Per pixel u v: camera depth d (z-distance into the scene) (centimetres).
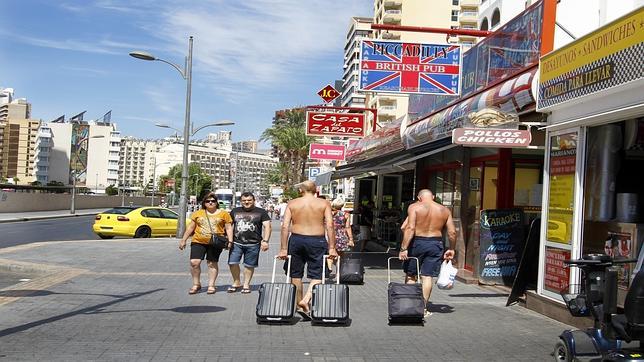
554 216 867
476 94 1265
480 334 734
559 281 844
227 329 739
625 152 821
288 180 5934
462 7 9162
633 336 473
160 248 1889
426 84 1308
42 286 1059
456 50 1312
